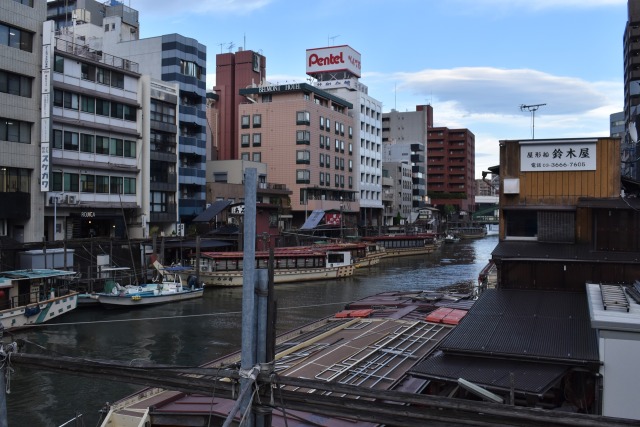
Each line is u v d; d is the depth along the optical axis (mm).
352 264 59438
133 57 64375
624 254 19297
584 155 21188
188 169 61250
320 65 102500
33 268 35031
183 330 31859
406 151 138500
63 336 29938
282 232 64875
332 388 5609
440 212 148750
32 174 40781
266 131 83562
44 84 40625
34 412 19094
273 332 5969
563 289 19297
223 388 6020
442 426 5141
